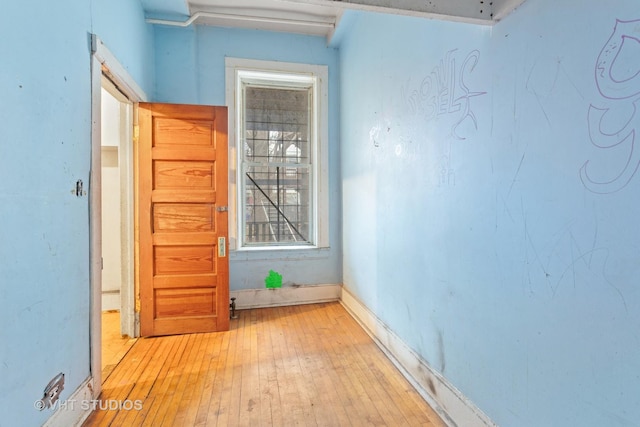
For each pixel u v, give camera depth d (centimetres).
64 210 156
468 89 155
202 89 344
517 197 128
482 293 148
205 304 291
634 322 89
